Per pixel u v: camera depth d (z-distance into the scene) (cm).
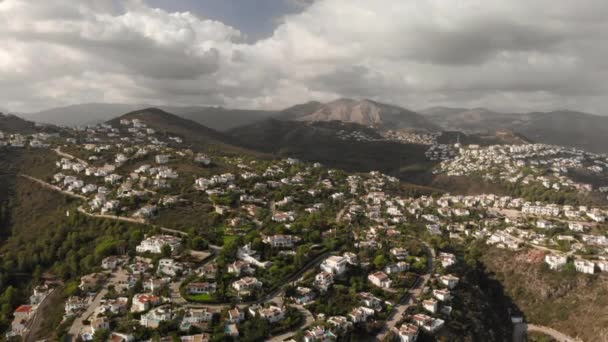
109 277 19088
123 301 16412
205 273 18562
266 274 19000
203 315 15175
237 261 19638
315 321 15788
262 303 16762
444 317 17600
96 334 14388
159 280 17938
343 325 15475
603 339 19175
